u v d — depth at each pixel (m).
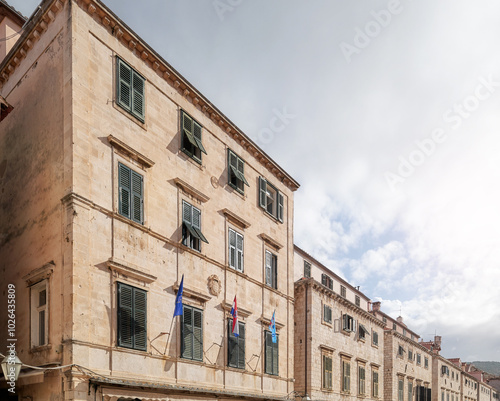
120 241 16.67
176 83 20.55
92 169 16.05
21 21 23.27
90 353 14.84
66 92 15.98
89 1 16.62
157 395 17.02
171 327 18.50
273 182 28.36
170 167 19.73
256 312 24.61
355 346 38.88
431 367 61.59
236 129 24.30
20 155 18.30
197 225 20.94
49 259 15.72
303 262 35.81
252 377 23.41
